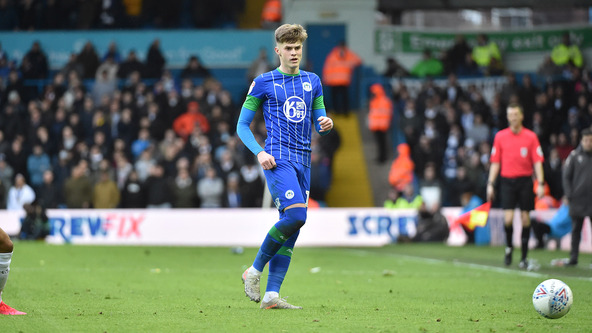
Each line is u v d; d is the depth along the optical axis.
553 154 71.44
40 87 89.44
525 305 25.66
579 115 80.50
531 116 81.44
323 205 74.31
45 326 20.25
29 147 78.56
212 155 76.88
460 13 117.81
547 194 69.06
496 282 34.25
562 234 58.06
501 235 63.31
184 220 66.00
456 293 29.67
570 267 42.41
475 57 92.38
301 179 23.42
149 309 24.08
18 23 97.44
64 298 27.12
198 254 53.19
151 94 81.62
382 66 98.44
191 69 88.88
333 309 24.22
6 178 73.62
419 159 76.62
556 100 81.94
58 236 65.19
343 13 98.69
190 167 73.06
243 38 98.12
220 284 33.25
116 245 62.41
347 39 98.75
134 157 77.19
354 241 66.06
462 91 83.69
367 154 86.94
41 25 97.50
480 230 64.31
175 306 24.91
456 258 49.91
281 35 23.31
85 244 63.41
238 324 20.66
